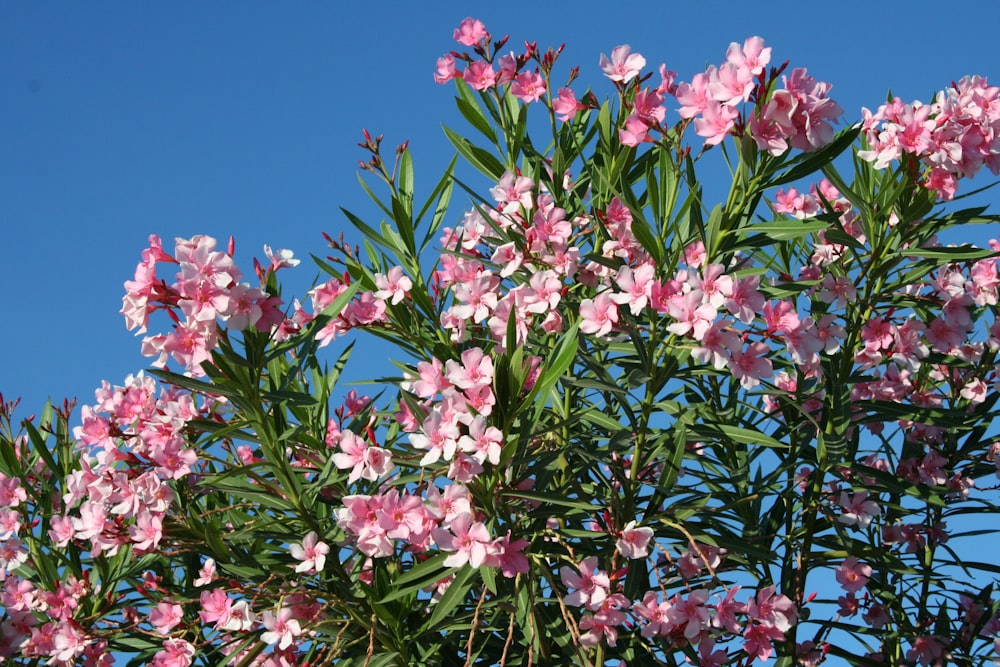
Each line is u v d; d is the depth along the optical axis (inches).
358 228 140.1
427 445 103.2
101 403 134.3
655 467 143.5
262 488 125.5
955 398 159.3
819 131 99.2
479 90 144.2
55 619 147.0
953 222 132.6
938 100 121.2
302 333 134.4
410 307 138.7
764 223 109.4
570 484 131.2
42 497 156.7
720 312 116.5
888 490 145.4
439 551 124.7
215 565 132.1
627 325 113.4
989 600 156.6
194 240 102.5
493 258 129.9
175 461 121.7
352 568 134.2
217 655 143.6
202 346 103.1
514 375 103.6
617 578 116.3
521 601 120.5
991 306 157.0
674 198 120.7
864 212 130.6
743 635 117.6
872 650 150.9
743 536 139.3
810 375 145.9
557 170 146.6
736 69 100.0
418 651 126.6
